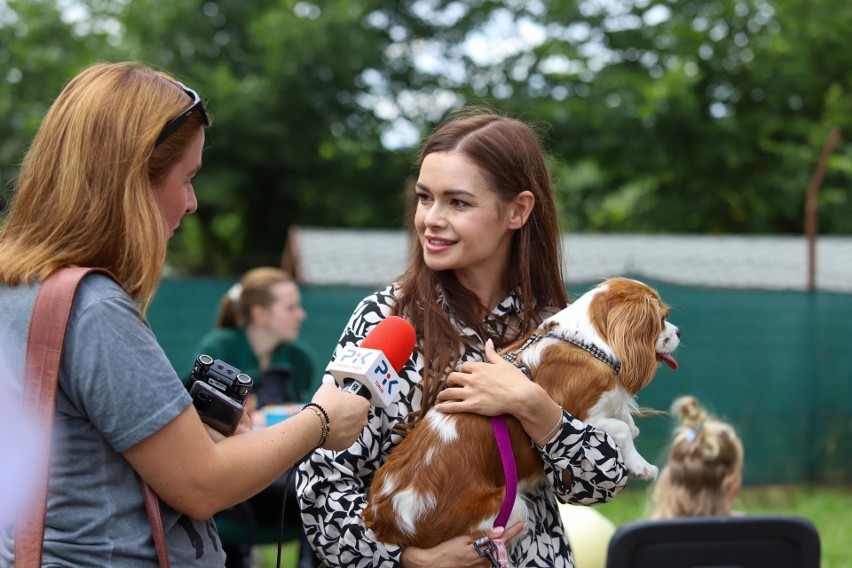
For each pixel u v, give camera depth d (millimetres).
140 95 1797
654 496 4137
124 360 1679
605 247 10414
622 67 19344
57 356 1664
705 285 8531
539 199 2447
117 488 1728
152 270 1764
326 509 2213
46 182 1770
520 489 2295
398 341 2158
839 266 10102
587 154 19000
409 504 2174
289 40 17844
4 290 1745
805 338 8555
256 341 5637
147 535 1751
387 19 21047
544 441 2191
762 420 8531
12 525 1678
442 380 2318
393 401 2273
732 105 19609
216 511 1772
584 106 18172
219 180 17859
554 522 2369
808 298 8547
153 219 1773
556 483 2260
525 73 20203
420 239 2430
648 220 19609
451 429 2215
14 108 18828
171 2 18500
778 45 18438
